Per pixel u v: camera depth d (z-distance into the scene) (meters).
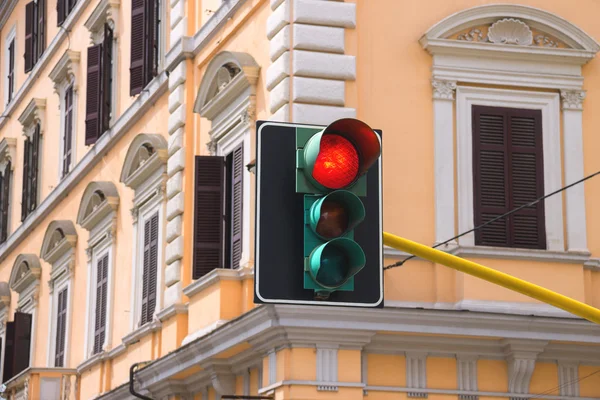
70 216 42.91
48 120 47.34
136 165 35.41
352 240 12.20
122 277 36.34
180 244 31.09
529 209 26.72
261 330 24.81
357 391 24.72
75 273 41.41
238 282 27.70
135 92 36.28
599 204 27.06
